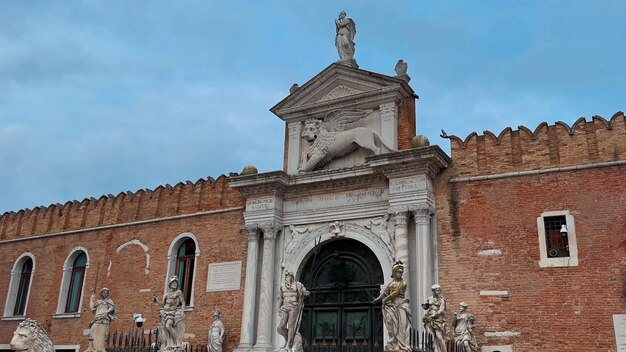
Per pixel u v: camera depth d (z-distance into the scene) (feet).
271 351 74.79
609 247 62.59
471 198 70.59
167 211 92.38
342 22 87.71
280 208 81.41
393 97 78.48
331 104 82.69
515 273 65.92
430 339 56.80
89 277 95.76
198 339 82.38
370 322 73.20
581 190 65.62
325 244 78.89
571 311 62.34
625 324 59.62
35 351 48.42
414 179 71.61
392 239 72.74
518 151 70.23
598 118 67.15
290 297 65.21
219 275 83.97
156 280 89.10
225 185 88.53
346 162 79.66
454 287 68.18
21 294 103.91
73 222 101.55
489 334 65.10
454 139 73.82
